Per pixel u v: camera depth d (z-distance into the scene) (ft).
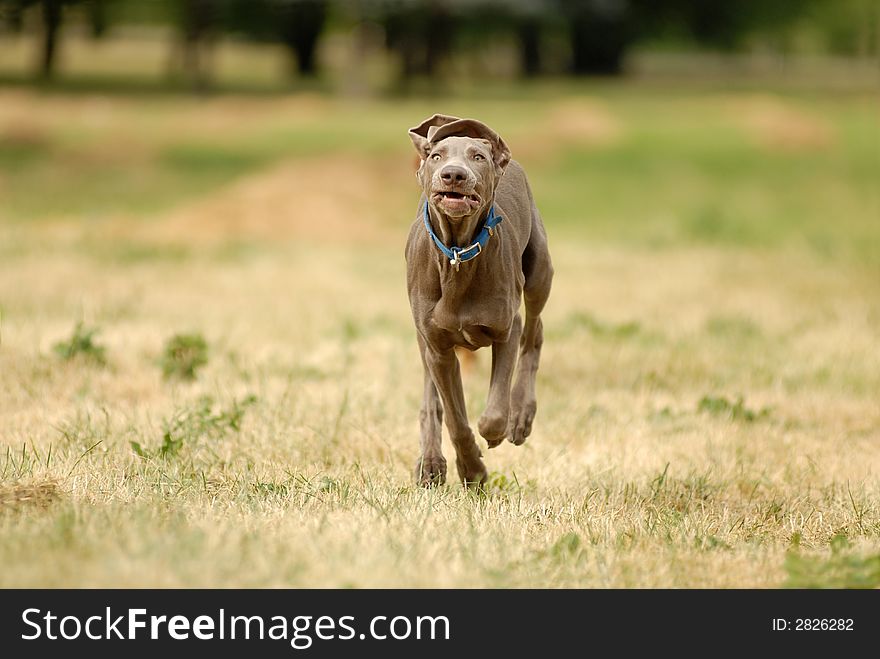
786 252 78.13
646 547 26.45
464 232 26.71
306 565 23.16
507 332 28.58
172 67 235.61
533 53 266.77
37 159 125.18
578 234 88.07
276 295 59.26
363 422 36.24
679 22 265.75
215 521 25.89
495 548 25.07
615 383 44.04
